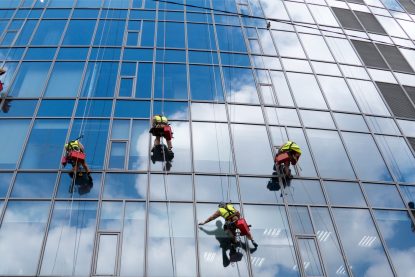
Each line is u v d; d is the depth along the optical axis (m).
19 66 17.14
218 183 13.82
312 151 15.52
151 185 13.45
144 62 17.81
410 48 22.20
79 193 12.98
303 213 13.45
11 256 11.35
